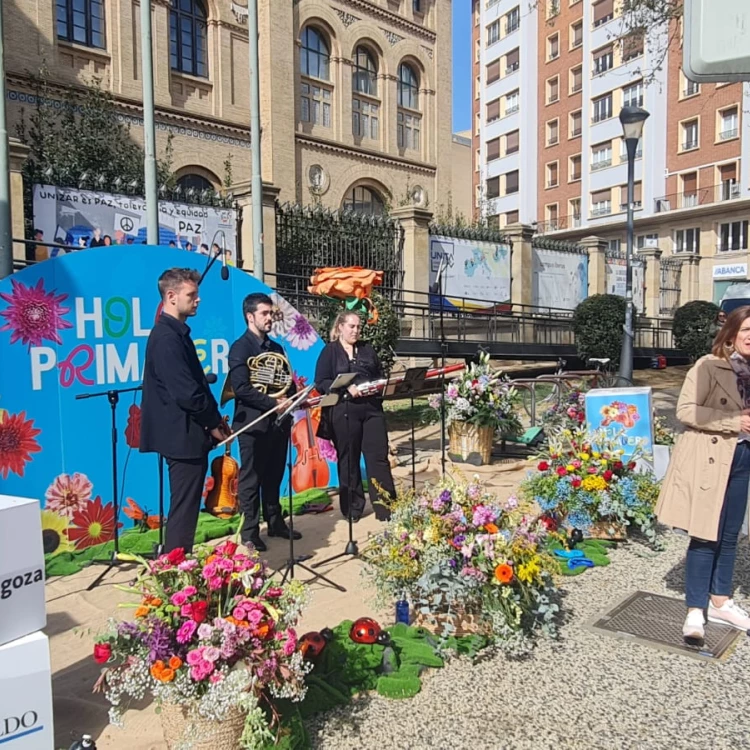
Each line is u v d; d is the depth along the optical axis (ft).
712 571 11.69
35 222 30.19
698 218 116.67
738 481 11.31
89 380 15.52
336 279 19.90
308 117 67.26
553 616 11.91
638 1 37.22
